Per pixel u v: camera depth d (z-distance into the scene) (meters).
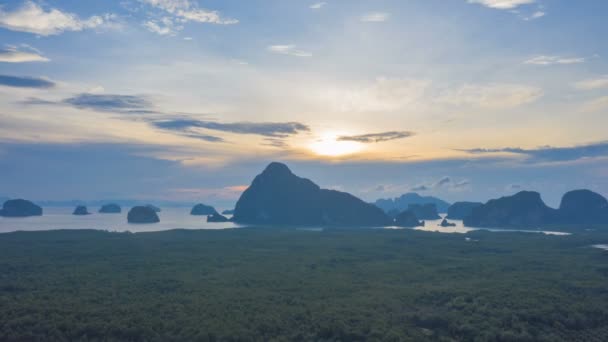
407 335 66.25
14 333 62.84
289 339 64.69
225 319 70.38
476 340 65.69
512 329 68.94
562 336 67.56
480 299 83.06
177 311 74.12
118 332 65.00
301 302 81.69
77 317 70.38
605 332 69.75
